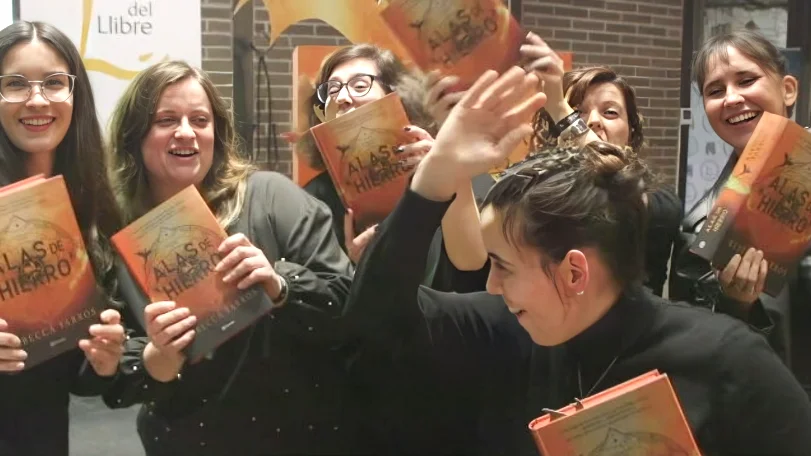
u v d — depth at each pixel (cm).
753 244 116
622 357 89
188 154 128
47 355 108
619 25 221
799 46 208
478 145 87
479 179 128
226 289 112
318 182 152
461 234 121
